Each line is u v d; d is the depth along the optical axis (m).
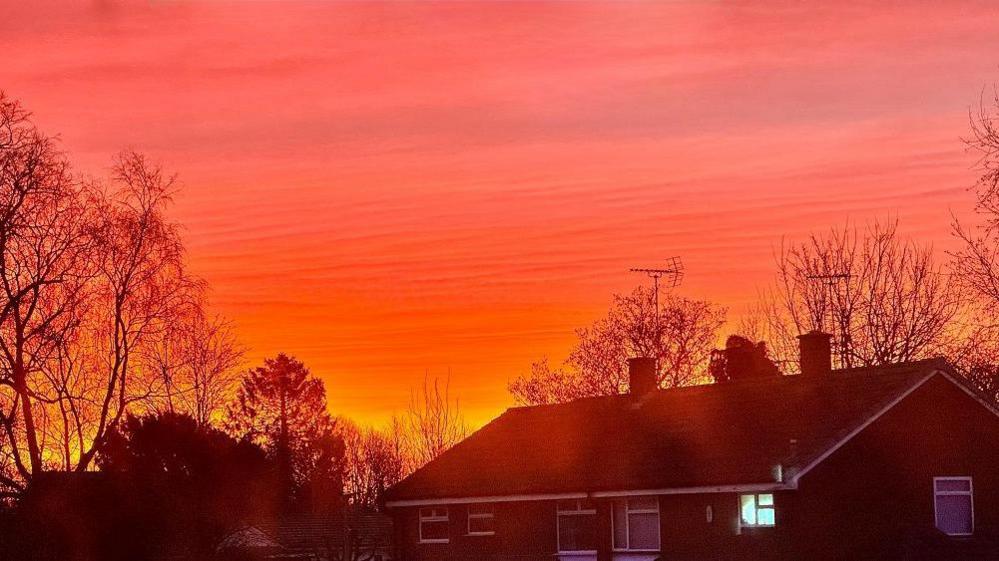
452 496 46.94
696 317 78.12
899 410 38.12
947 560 35.28
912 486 37.91
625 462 42.41
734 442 39.78
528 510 44.81
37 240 47.59
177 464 40.88
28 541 38.94
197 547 40.84
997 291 49.53
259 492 42.47
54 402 49.06
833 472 36.75
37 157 47.12
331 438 101.31
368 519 74.00
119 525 39.66
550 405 51.03
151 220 50.31
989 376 58.84
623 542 41.72
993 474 39.38
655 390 47.81
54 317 47.78
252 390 104.25
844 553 36.44
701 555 37.31
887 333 64.94
